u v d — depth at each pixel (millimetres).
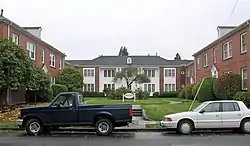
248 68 26875
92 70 61219
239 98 24797
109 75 61312
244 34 27984
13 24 27594
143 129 16391
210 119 14969
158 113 22016
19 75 22891
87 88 60781
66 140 12805
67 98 15031
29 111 14953
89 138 13469
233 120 15031
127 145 11312
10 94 28266
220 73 34500
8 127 17016
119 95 41625
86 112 14750
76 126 15875
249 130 15016
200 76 43625
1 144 11625
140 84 59625
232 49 30859
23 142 12195
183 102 34250
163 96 56688
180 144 11492
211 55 38094
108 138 13430
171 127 14961
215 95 29469
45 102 31531
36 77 25203
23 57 23906
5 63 22422
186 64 60125
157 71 61062
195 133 15242
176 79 60344
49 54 39875
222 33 36094
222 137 13570
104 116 14711
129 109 14633
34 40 34000
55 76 42562
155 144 11523
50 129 16328
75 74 44375
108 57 64562
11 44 23547
